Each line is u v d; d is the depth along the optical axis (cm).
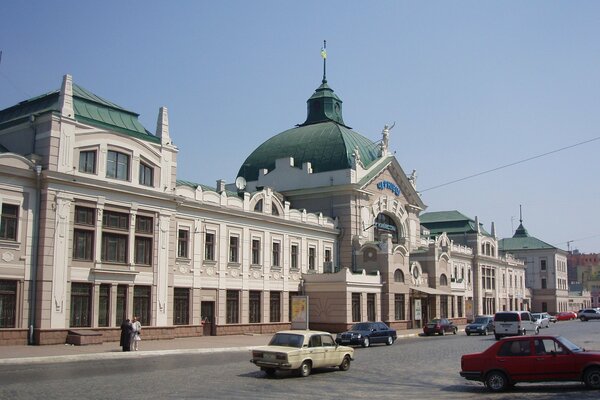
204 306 4650
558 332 5606
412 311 6288
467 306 8588
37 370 2431
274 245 5406
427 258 6881
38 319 3441
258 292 5169
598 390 1953
